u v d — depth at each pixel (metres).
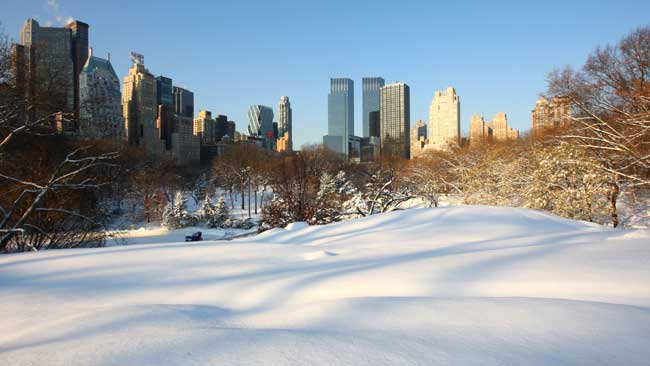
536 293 4.42
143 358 2.63
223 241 9.96
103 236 17.28
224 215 48.12
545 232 9.88
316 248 8.27
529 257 6.09
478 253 6.70
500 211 12.45
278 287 5.04
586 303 3.76
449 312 3.59
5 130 15.29
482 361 2.49
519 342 2.82
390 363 2.46
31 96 14.76
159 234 42.47
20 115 15.34
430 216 12.02
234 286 5.15
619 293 4.21
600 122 21.08
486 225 10.60
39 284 5.43
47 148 17.86
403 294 4.57
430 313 3.58
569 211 20.97
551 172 22.61
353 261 6.56
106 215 17.83
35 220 14.79
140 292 4.98
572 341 2.83
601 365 2.44
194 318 3.82
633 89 21.80
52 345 3.00
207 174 96.00
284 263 6.64
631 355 2.59
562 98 24.61
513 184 26.52
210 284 5.29
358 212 20.97
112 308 4.22
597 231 9.64
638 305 3.84
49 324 3.70
